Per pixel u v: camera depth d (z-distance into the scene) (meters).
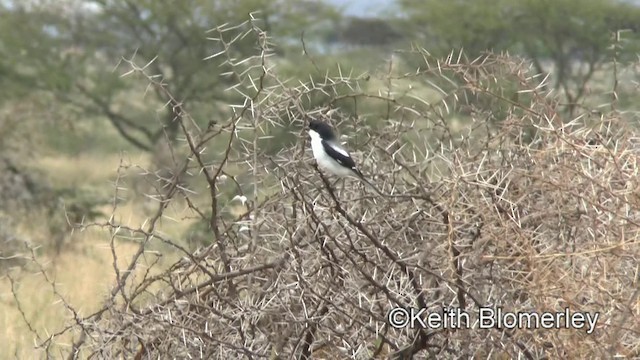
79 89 50.47
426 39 50.19
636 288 11.59
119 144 52.12
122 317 12.86
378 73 16.70
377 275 12.91
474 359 12.49
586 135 13.05
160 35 49.53
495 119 15.16
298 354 12.71
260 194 15.42
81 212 34.22
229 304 12.86
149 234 13.13
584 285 11.77
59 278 24.31
